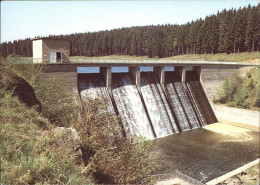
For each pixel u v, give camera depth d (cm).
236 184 2708
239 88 5725
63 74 3528
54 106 2316
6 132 1009
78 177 988
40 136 1195
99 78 4319
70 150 1312
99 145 1781
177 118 4956
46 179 844
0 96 1520
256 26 6844
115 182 1570
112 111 4038
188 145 4097
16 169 806
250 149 4006
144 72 5059
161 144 4072
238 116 5306
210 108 5816
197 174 3105
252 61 6316
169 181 2517
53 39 3522
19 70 2344
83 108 2003
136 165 1661
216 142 4300
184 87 5497
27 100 1786
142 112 4466
